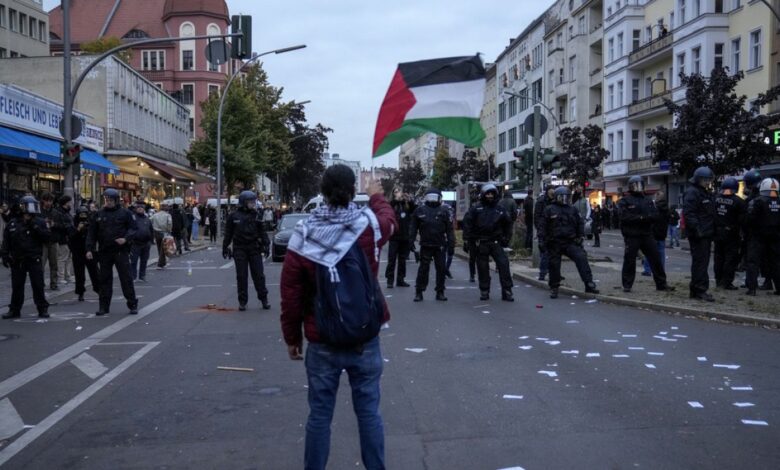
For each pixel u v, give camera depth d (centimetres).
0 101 2377
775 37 3338
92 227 1163
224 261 2423
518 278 1647
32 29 5581
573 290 1333
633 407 583
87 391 670
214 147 4744
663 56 4500
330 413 402
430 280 1684
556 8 6662
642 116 4719
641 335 905
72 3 8062
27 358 824
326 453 400
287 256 400
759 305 1076
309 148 7662
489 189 1262
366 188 436
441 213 1271
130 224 1179
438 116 494
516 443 500
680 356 776
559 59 6362
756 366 725
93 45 5962
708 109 2759
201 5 7544
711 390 633
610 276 1578
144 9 7919
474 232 1279
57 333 994
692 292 1164
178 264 2298
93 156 3269
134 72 4331
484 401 609
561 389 644
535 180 1850
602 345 844
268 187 9706
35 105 2688
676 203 4447
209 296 1415
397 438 516
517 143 7756
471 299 1301
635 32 5000
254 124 4888
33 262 1138
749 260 1202
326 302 388
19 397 653
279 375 721
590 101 5909
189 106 7575
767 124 2709
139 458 488
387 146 499
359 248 395
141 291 1522
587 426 535
